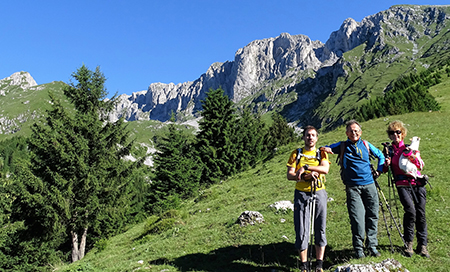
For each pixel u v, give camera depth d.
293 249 7.27
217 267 7.08
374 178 5.88
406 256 5.44
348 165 5.60
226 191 21.83
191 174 39.47
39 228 22.69
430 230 6.76
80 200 21.84
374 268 4.21
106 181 23.80
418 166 5.75
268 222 9.93
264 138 51.25
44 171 21.88
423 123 25.31
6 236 23.38
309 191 5.24
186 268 7.43
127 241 17.11
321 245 5.09
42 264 24.33
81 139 22.34
